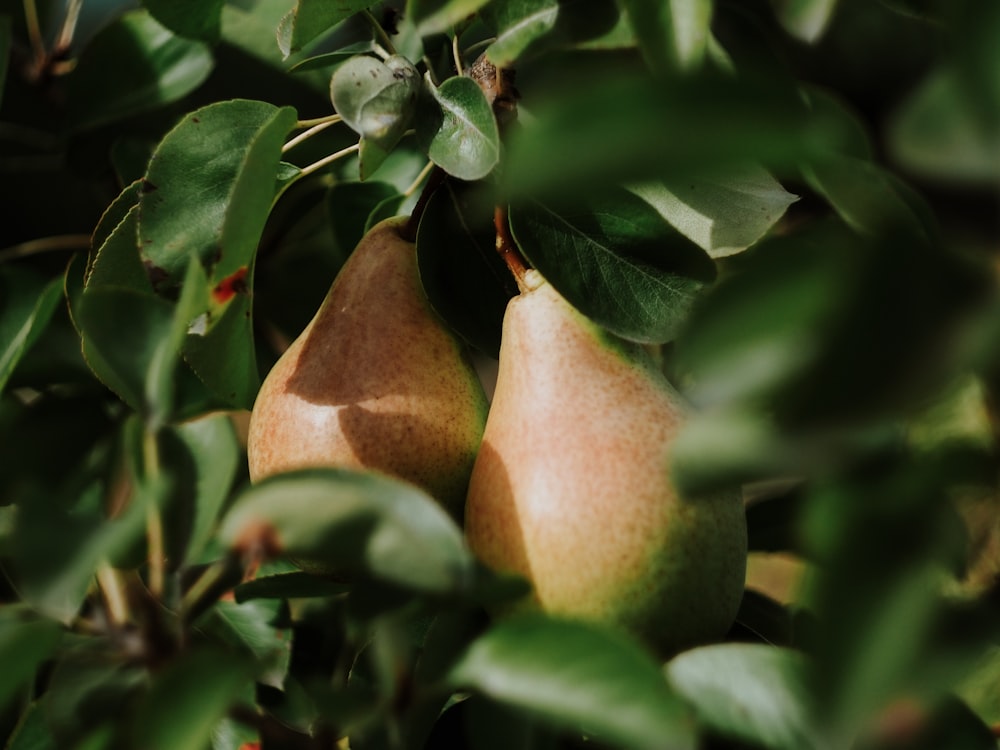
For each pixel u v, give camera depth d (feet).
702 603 1.40
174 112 2.02
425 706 1.39
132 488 1.45
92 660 1.33
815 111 1.61
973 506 1.39
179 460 1.45
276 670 1.60
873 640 1.06
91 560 1.23
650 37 1.39
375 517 1.23
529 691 1.20
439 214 1.57
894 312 1.03
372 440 1.48
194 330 1.48
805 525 1.11
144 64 1.97
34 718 1.52
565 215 1.49
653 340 1.46
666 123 1.01
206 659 1.22
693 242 1.49
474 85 1.49
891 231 1.07
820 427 1.05
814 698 1.15
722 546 1.41
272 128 1.46
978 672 1.57
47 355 1.88
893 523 1.09
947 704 1.25
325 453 1.48
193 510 1.42
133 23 1.97
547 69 1.73
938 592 1.15
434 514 1.23
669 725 1.14
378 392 1.50
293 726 1.61
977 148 1.07
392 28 1.66
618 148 1.01
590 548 1.38
